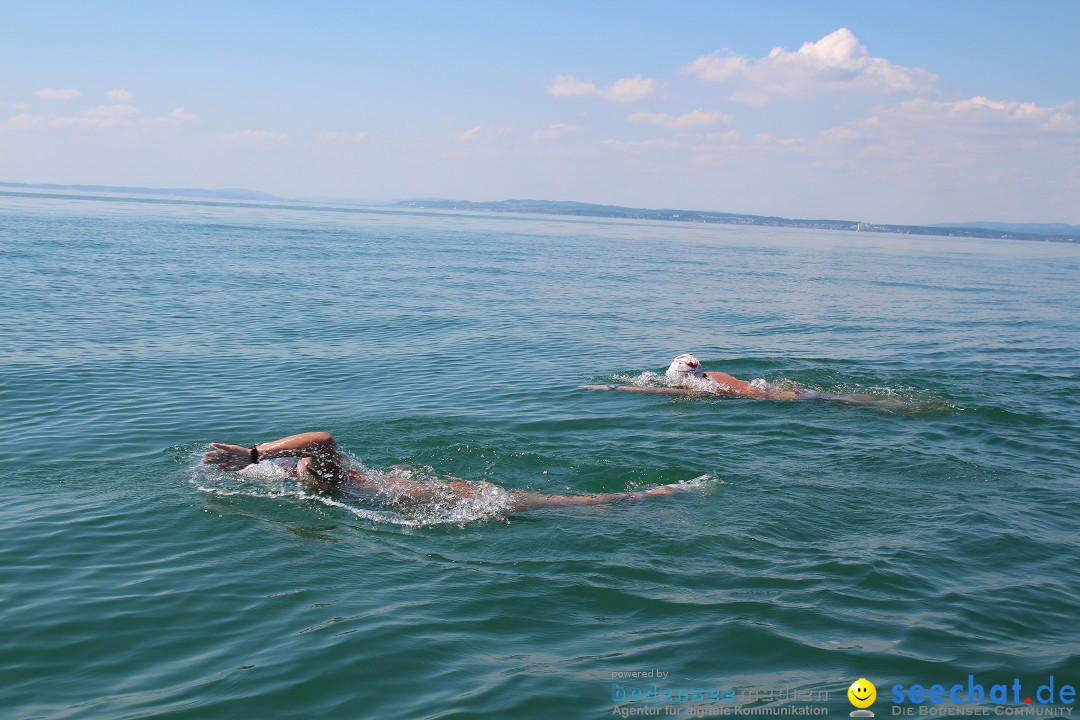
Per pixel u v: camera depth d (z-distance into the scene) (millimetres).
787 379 15219
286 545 7355
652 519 8211
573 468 9875
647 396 13867
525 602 6363
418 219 162250
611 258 59250
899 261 71625
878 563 7219
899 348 20797
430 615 6098
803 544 7664
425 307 25891
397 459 10016
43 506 8055
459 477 9461
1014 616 6305
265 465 9102
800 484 9391
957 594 6660
